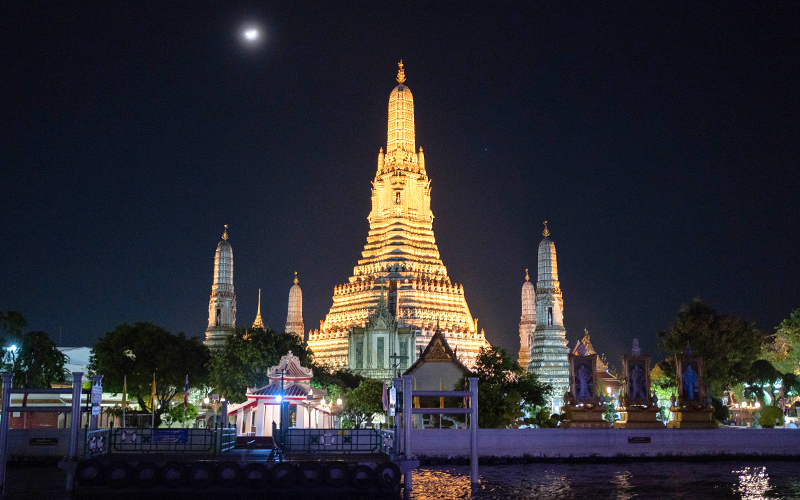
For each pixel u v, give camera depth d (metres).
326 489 56.50
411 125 192.00
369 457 60.19
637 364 98.44
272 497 56.09
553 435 89.44
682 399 98.00
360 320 174.50
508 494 64.50
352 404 122.12
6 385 59.59
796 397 129.00
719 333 117.69
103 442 61.53
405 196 186.50
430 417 111.06
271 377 89.81
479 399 101.81
